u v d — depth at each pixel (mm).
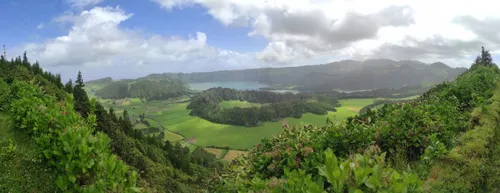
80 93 62812
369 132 6414
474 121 8445
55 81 69688
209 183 7062
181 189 50594
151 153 66688
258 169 5984
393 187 3301
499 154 5516
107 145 6879
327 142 6094
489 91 12539
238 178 6090
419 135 6465
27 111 8406
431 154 5496
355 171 3508
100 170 6152
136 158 52375
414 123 6879
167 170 59125
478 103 10445
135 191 5984
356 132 6227
